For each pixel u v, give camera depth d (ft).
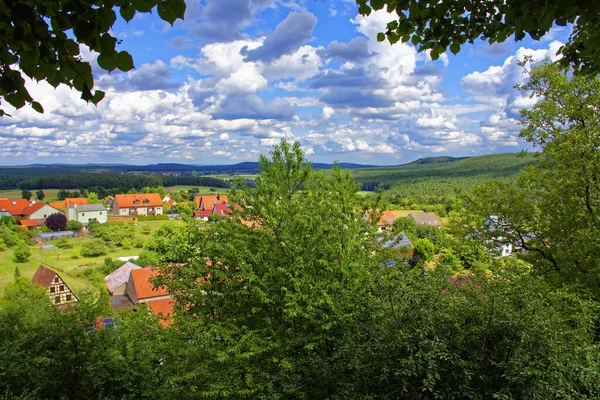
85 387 37.63
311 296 31.99
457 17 15.90
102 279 141.69
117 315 50.47
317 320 31.48
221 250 38.11
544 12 13.20
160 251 151.02
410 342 20.11
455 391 18.67
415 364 19.17
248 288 35.42
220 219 44.06
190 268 39.86
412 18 14.98
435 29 15.55
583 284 39.14
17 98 9.87
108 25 9.05
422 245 128.67
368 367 21.56
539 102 48.96
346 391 21.61
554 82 46.50
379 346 21.21
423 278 23.98
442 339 19.54
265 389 31.14
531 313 18.52
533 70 48.80
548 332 17.92
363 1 14.58
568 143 44.32
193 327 35.09
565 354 17.99
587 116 44.62
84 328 39.75
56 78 10.05
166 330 37.99
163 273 41.65
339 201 39.11
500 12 15.67
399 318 21.39
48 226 257.34
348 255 35.29
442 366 19.33
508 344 18.81
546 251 49.52
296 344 31.53
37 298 61.57
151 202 359.05
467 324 20.52
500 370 18.74
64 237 228.22
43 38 9.25
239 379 31.50
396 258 37.24
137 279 112.88
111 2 8.91
